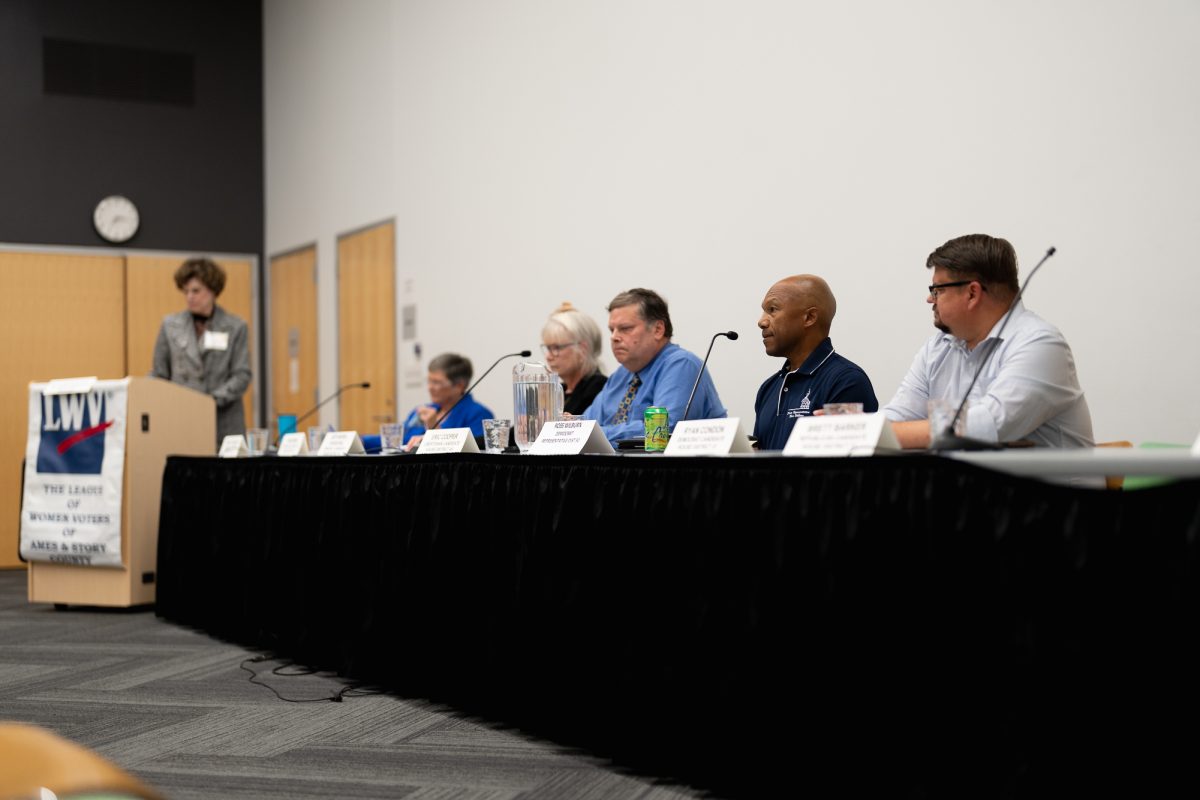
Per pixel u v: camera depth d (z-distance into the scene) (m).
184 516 4.23
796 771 1.92
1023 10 3.59
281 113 8.14
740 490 2.06
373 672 3.05
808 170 4.35
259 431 4.07
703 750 2.08
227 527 3.90
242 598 3.77
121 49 7.88
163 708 2.88
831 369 3.02
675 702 2.14
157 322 7.90
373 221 7.16
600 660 2.32
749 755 2.00
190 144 8.09
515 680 2.53
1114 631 1.58
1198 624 1.50
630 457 2.29
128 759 2.40
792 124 4.41
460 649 2.72
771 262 4.51
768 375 4.52
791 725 1.93
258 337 8.30
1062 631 1.62
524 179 5.90
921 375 2.78
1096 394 3.40
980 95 3.72
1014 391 2.26
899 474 1.82
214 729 2.65
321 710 2.82
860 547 1.85
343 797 2.11
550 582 2.44
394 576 2.98
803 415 3.01
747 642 2.02
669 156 5.01
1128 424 3.32
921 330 3.93
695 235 4.87
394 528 2.99
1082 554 1.61
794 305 3.06
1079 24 3.43
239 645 3.81
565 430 2.58
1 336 7.46
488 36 6.17
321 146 7.68
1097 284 3.39
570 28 5.59
